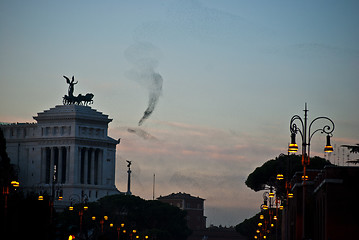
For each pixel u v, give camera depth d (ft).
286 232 524.52
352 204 341.82
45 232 484.33
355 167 344.49
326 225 343.26
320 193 375.66
